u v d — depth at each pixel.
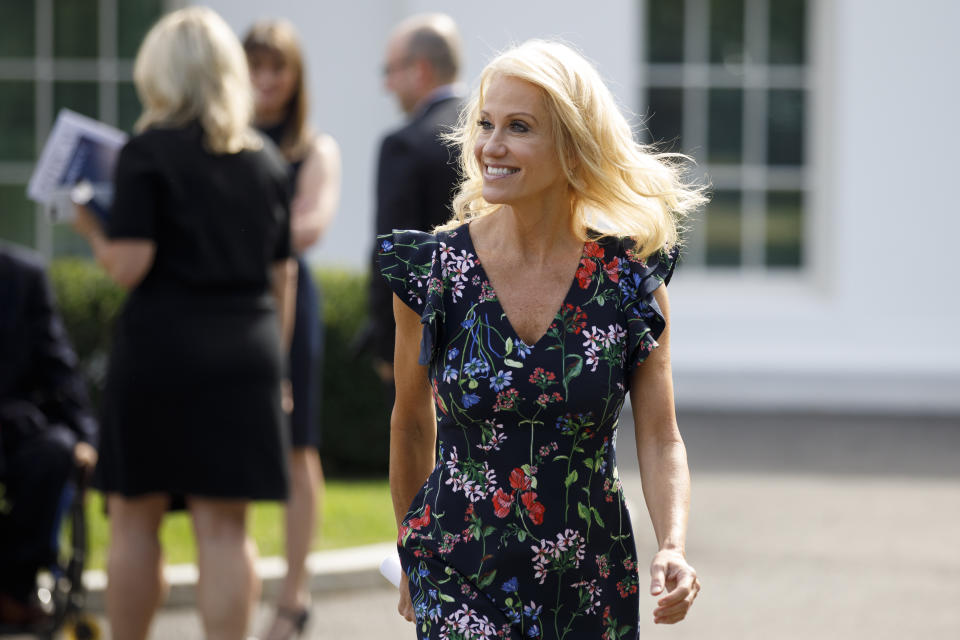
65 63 30.17
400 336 8.06
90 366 24.34
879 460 25.11
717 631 15.18
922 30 31.23
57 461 13.43
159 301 11.78
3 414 13.75
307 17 30.36
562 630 7.67
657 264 7.93
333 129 30.55
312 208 15.15
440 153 13.68
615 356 7.70
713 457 25.25
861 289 31.55
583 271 7.80
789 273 32.41
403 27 14.77
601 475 7.74
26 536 13.36
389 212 13.76
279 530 18.33
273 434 12.11
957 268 31.45
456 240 7.92
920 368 31.20
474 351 7.68
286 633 14.16
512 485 7.61
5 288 14.18
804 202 32.28
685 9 31.92
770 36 32.00
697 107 32.06
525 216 7.77
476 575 7.63
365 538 18.09
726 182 32.25
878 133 31.44
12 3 30.08
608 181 7.74
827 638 14.94
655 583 7.21
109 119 30.27
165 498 12.21
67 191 12.32
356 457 23.58
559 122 7.62
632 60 31.55
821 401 31.44
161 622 15.03
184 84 11.95
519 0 30.72
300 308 14.81
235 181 12.04
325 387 23.41
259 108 15.20
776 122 32.16
